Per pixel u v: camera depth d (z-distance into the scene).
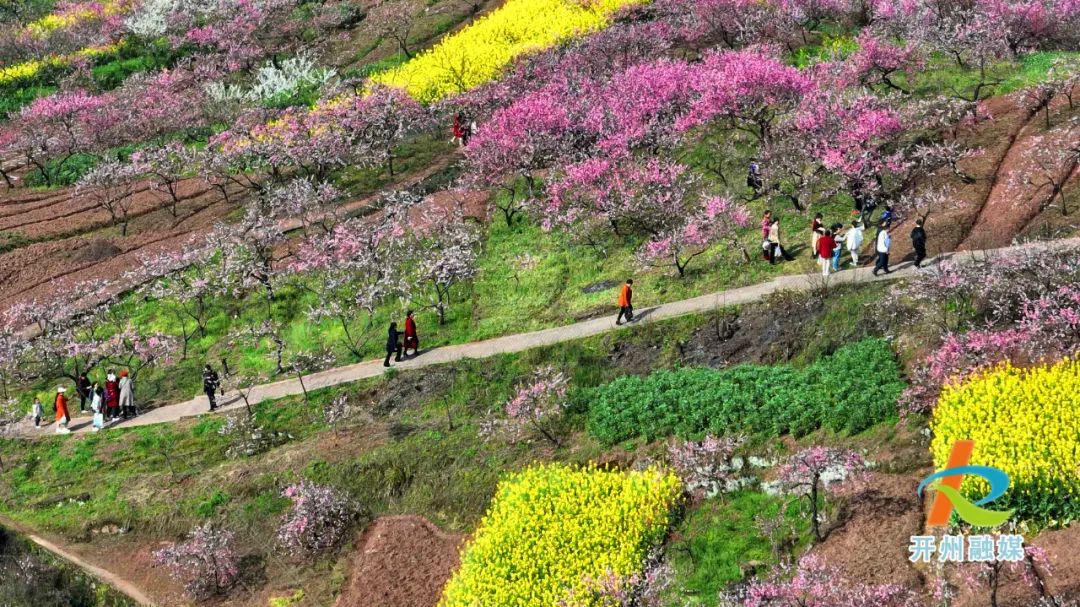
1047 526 28.86
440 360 43.22
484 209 54.34
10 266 56.44
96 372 47.91
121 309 51.56
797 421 34.78
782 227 46.56
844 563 29.70
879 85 55.22
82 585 37.44
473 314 46.31
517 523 33.34
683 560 31.94
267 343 47.78
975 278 36.03
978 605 27.30
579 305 44.84
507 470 37.06
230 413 43.53
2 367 47.62
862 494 31.53
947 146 48.44
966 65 56.09
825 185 47.78
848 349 37.16
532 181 53.78
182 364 47.78
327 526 37.03
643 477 34.00
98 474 41.81
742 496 33.50
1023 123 49.62
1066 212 41.84
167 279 52.25
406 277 48.94
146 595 36.62
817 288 40.47
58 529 39.59
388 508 37.47
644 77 56.03
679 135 52.44
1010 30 55.53
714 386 37.16
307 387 43.94
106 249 57.00
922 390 33.69
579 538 32.34
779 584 29.48
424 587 33.94
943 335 35.34
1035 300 34.41
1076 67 52.25
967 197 44.78
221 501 39.00
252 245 52.16
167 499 39.69
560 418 38.41
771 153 48.53
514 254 49.97
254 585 36.12
